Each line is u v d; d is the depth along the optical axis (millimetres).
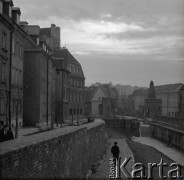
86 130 25391
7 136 17594
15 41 40469
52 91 58594
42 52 51062
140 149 48500
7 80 36812
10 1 38469
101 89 128750
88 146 26266
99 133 35938
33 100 50219
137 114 147125
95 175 24516
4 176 9977
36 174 12781
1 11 35688
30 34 52438
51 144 14852
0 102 34500
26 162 11750
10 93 37469
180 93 130000
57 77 71500
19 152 11133
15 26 38844
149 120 105188
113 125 97562
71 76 82438
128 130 94812
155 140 76375
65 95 74125
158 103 122312
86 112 125000
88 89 136750
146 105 122438
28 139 14172
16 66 41156
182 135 55250
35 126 49094
